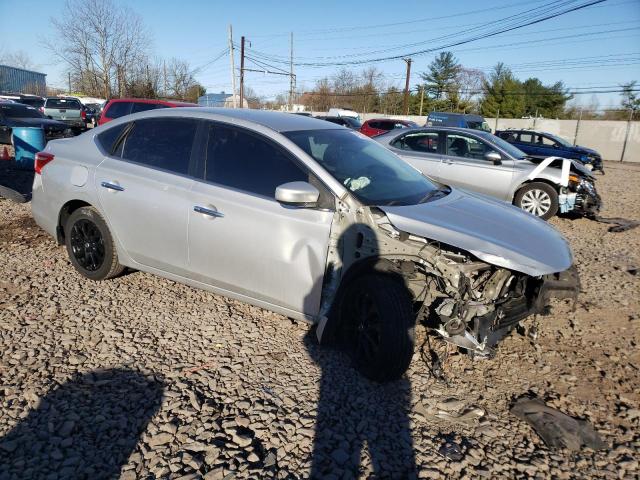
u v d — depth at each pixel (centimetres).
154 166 400
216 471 240
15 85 5266
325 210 328
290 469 246
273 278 345
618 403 325
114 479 233
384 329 305
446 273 306
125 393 297
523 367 361
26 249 542
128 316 395
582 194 888
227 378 318
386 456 259
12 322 375
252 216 346
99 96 4150
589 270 606
